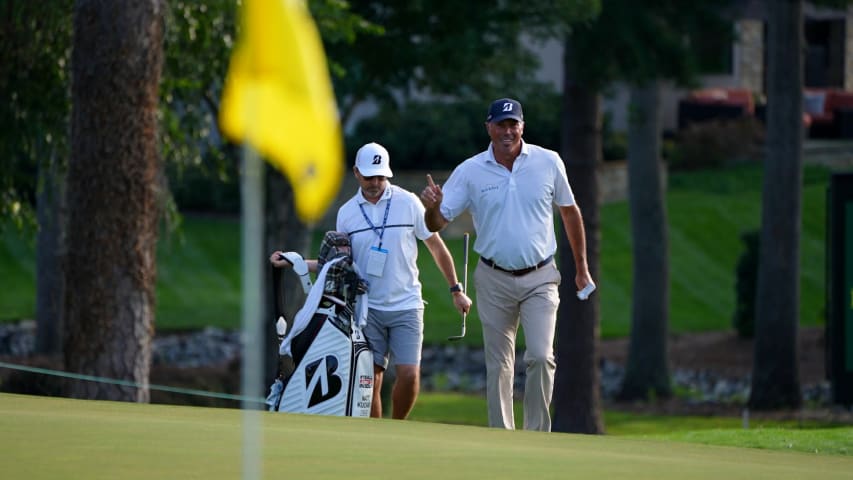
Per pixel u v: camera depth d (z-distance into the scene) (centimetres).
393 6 6347
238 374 6091
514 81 7350
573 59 7106
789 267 8256
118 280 4334
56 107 5422
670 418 7994
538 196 2747
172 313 10912
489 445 1495
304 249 6862
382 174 2952
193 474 1144
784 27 8206
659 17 7181
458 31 6419
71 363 4359
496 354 2806
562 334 7438
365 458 1314
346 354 2803
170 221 5778
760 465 1430
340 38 6047
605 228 13588
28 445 1337
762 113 15650
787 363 8238
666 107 15812
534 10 6353
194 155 5903
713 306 11694
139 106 4338
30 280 11881
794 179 8244
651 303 9100
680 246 12950
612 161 14612
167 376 5956
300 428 1609
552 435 1688
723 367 9850
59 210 8100
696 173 14888
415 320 3006
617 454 1477
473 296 11675
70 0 5278
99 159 4309
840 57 16375
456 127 13350
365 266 2973
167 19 4991
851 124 15812
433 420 7331
